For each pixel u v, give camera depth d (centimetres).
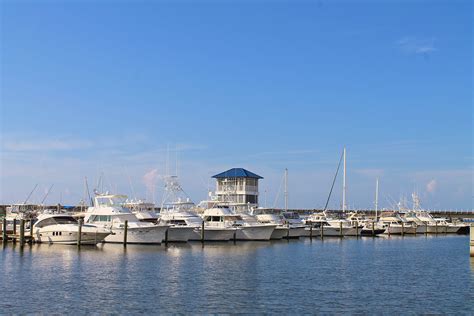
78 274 4959
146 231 7700
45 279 4678
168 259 6194
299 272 5409
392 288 4534
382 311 3688
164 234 8075
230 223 9219
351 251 7950
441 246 9181
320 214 12950
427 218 14600
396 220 13825
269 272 5359
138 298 3972
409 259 6831
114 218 7794
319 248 8425
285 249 8050
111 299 3925
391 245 9381
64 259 5959
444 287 4606
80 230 7188
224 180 13262
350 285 4659
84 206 11169
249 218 9938
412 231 13300
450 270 5716
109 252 6738
